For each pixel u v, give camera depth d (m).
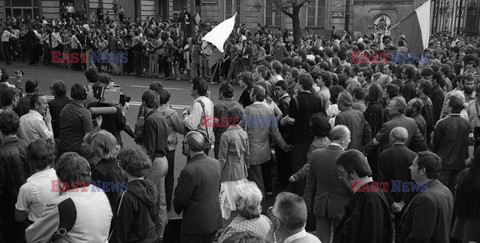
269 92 7.58
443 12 35.69
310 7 27.41
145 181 4.10
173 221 5.06
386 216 3.92
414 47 12.65
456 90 7.73
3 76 8.48
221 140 6.11
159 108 6.34
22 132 6.06
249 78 7.78
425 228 3.87
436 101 7.87
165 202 6.04
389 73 9.28
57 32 22.78
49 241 3.52
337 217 4.89
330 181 4.93
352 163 3.90
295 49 17.19
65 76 19.34
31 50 22.77
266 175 7.44
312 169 5.09
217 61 16.59
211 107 6.54
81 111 6.22
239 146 6.11
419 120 6.54
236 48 17.31
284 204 3.17
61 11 32.19
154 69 19.86
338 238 4.14
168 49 18.58
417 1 27.58
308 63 10.67
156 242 4.20
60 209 3.44
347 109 6.28
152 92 6.02
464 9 37.75
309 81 6.83
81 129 6.23
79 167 3.58
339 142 4.98
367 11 28.73
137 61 19.31
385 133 5.96
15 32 24.58
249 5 30.25
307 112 6.71
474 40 26.77
